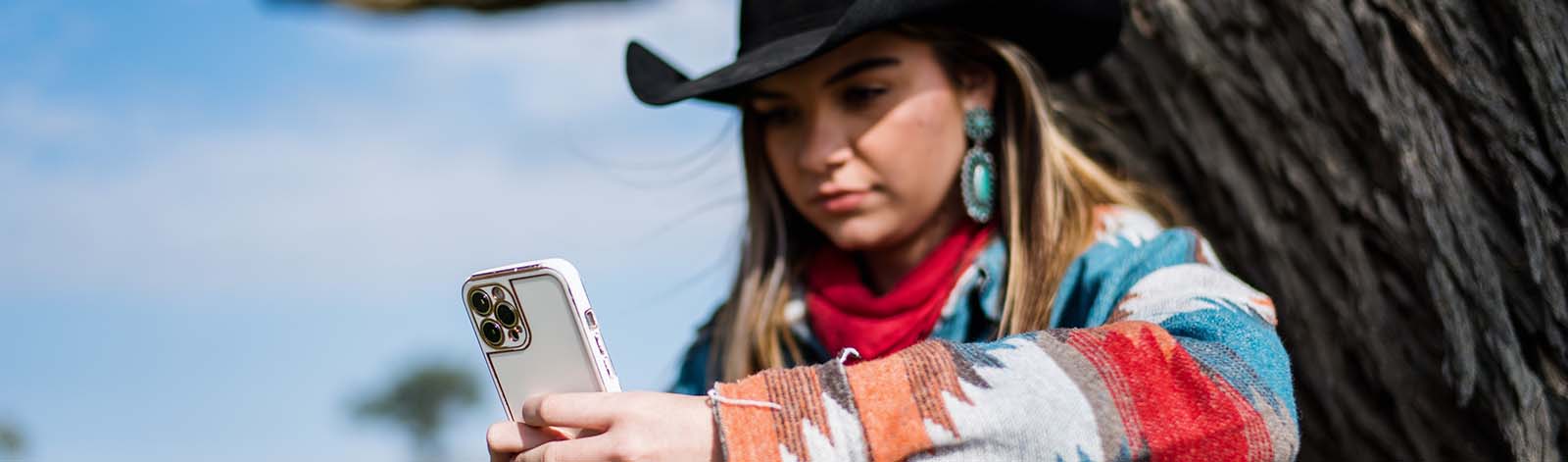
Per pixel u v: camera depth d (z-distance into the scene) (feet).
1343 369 5.91
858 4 4.99
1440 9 5.16
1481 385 5.33
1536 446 5.20
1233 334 4.41
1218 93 5.98
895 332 5.58
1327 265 5.83
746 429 3.94
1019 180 5.62
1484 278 5.20
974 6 5.33
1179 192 6.33
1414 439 5.77
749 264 6.22
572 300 4.18
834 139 5.39
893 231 5.49
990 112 5.65
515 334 4.36
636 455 3.96
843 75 5.32
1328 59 5.55
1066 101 6.58
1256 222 6.00
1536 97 4.98
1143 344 4.19
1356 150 5.64
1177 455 4.00
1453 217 5.25
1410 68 5.32
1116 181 5.92
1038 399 4.00
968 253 5.57
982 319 5.54
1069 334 4.23
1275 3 5.66
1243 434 4.05
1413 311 5.61
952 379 4.02
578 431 4.22
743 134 6.18
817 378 4.04
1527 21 4.95
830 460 3.92
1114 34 5.77
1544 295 5.09
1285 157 5.84
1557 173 5.01
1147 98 6.30
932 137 5.44
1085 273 5.26
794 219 6.22
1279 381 4.31
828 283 5.89
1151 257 5.07
